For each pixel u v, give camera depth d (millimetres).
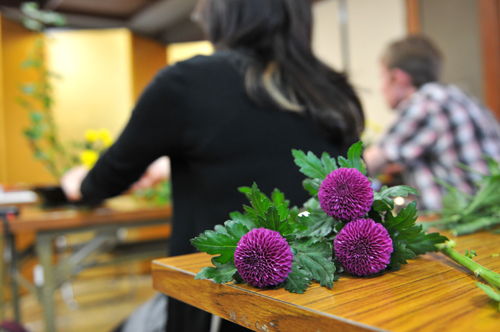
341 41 4086
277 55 787
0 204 1640
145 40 4133
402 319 293
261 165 729
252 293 373
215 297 412
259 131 736
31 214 1360
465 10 3174
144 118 738
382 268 403
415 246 452
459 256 422
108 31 3893
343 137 772
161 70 758
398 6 3609
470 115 1559
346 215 418
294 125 757
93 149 1748
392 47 1849
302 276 378
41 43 1927
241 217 449
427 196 1585
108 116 3902
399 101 1883
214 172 729
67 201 1493
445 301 330
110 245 1597
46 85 1818
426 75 1782
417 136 1589
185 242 758
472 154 1539
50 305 1368
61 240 2393
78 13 3896
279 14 804
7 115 3348
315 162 478
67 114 3758
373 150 1669
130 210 1441
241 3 811
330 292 369
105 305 2629
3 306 1495
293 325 334
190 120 729
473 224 634
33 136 1725
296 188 738
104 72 3889
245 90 748
